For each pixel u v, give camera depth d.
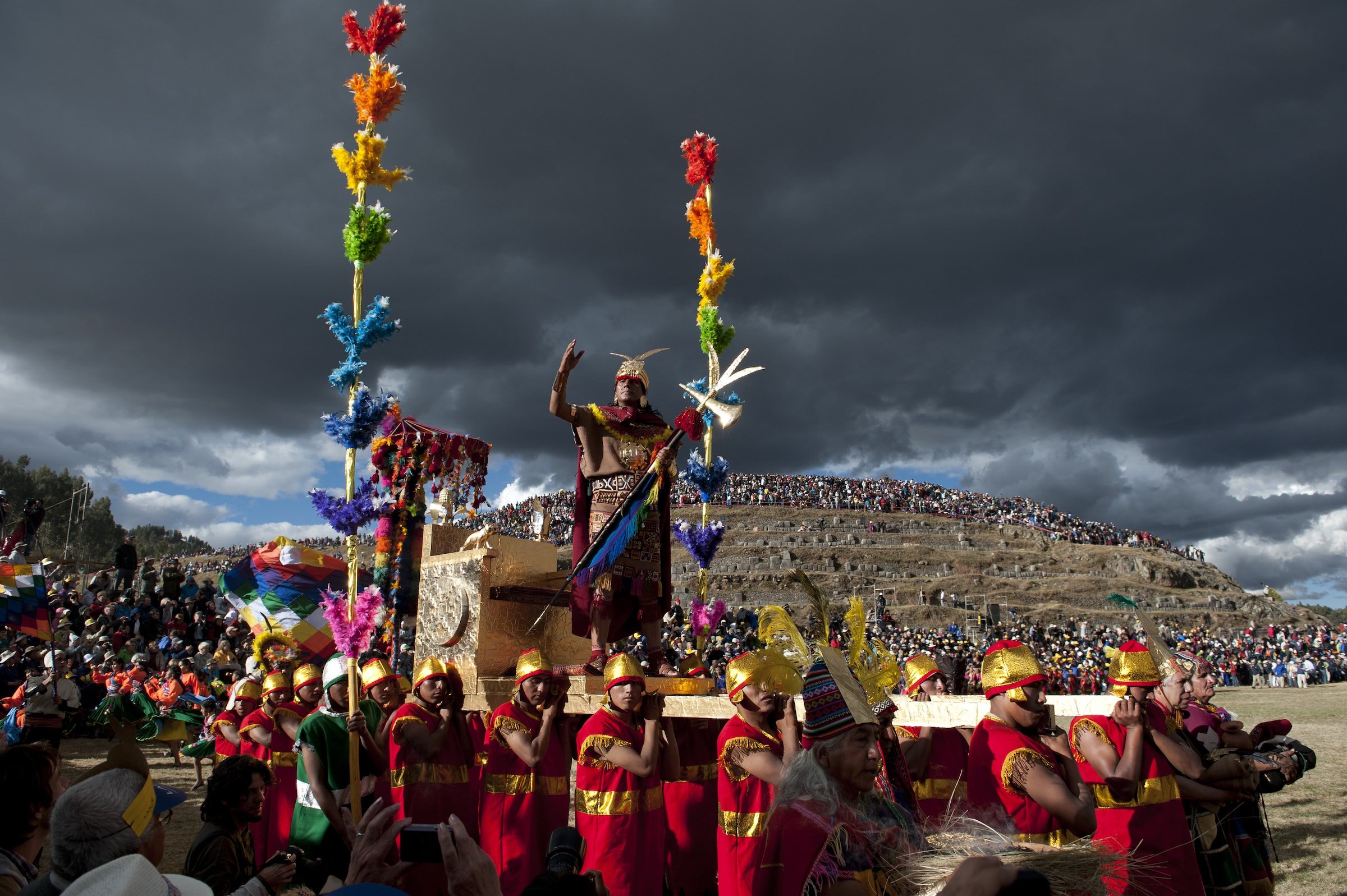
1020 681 4.33
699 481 8.20
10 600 14.73
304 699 7.48
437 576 7.28
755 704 4.89
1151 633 5.71
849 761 2.95
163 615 23.45
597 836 5.45
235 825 4.82
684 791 6.88
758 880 2.88
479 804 6.35
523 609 7.17
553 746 6.17
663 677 6.45
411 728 5.90
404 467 9.07
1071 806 4.01
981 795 4.42
